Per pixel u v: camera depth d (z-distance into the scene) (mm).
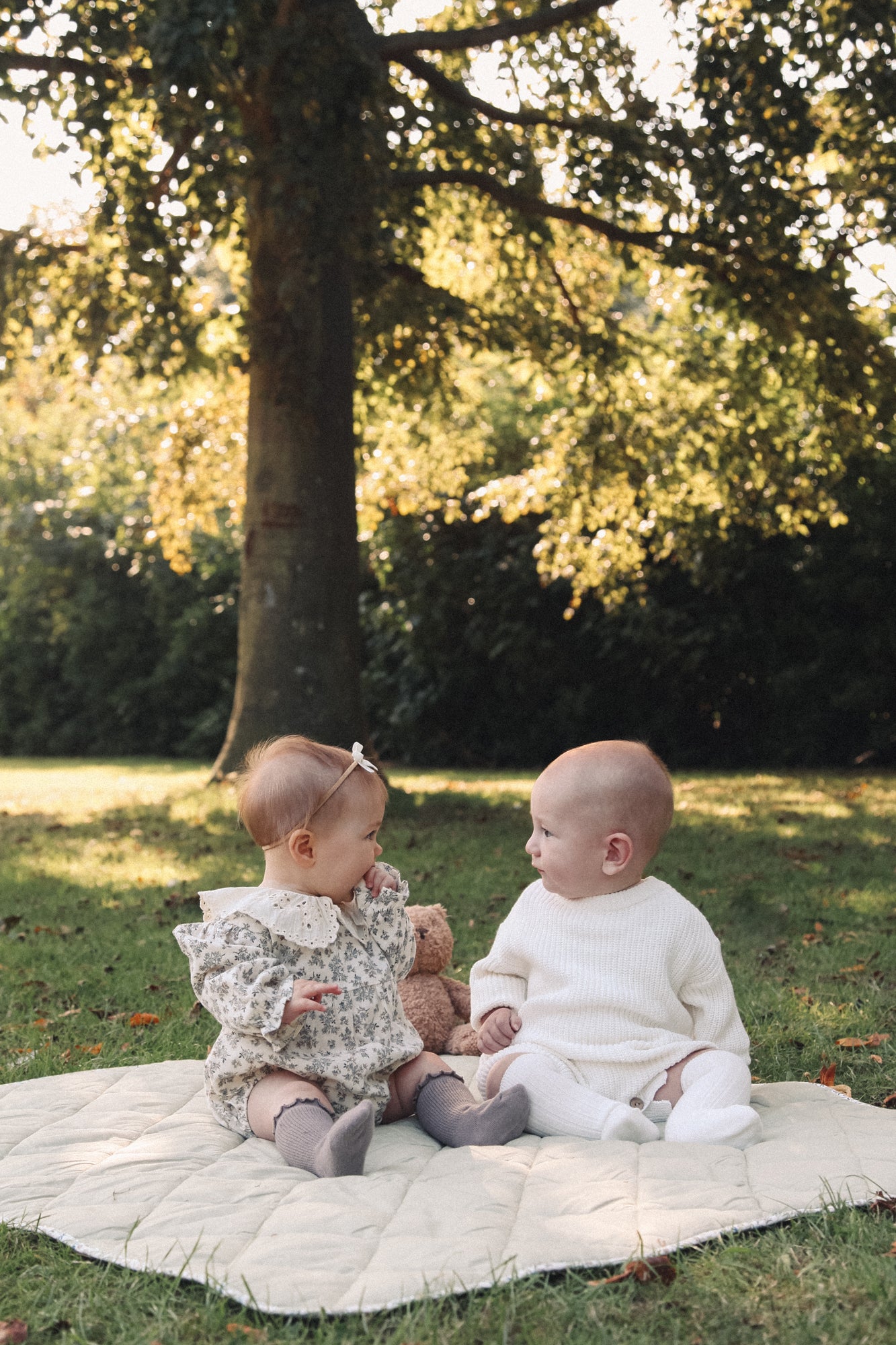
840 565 13938
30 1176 2383
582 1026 2717
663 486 12602
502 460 15922
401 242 10977
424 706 16188
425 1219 2084
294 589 9266
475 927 5133
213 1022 3768
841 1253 1977
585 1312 1822
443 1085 2674
